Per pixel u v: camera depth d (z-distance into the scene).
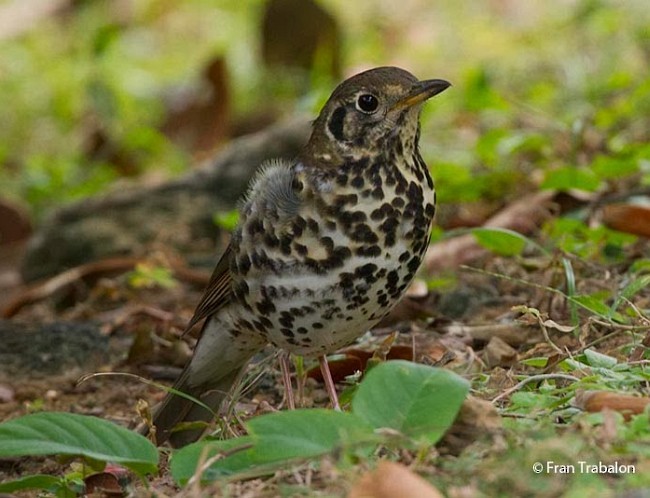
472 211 14.87
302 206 8.88
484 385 8.85
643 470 6.62
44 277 16.08
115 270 15.05
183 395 9.45
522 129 17.17
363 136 9.01
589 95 17.86
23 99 23.48
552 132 16.67
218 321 9.85
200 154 19.41
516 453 6.88
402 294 9.20
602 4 21.59
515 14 23.25
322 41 21.41
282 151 16.23
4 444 7.70
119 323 13.18
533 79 20.22
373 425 7.25
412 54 22.55
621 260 12.13
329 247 8.84
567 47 21.16
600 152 15.57
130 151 20.19
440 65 21.81
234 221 13.44
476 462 7.00
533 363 9.05
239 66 22.28
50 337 12.73
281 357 9.73
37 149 21.92
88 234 16.02
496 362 10.04
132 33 25.41
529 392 8.28
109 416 11.16
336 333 9.17
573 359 8.77
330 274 8.88
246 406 10.39
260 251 9.04
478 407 7.52
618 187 14.05
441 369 7.55
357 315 9.05
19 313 14.97
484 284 12.23
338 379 10.59
